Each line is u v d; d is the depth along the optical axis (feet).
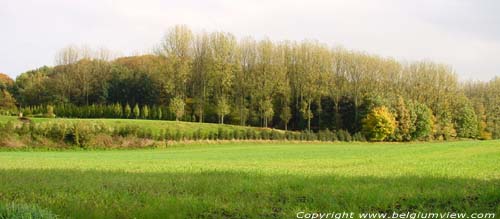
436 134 327.67
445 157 118.01
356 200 43.98
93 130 203.00
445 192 47.62
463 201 43.68
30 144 189.98
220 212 40.47
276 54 316.40
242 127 275.18
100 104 319.47
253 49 319.68
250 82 306.76
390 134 292.61
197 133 226.99
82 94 335.67
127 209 40.34
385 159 114.01
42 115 289.74
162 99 326.85
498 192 45.98
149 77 331.98
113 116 302.04
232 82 307.17
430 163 95.91
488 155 124.36
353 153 149.38
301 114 315.99
